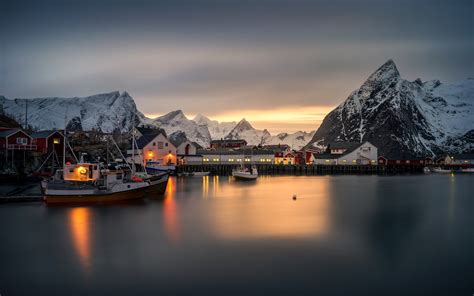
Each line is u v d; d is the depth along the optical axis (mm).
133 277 26734
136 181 61656
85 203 55969
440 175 145250
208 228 40500
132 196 59719
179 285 25391
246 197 66625
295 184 96375
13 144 84312
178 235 37531
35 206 53250
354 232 38656
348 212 50594
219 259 30125
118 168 91375
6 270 28219
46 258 30828
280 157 173000
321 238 36250
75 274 27453
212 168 138000
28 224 42469
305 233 38188
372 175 143500
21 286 25547
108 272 27688
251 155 166625
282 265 28750
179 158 143125
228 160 161000
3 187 71125
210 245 33938
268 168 156250
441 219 45812
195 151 153875
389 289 24781
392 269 28062
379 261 29656
